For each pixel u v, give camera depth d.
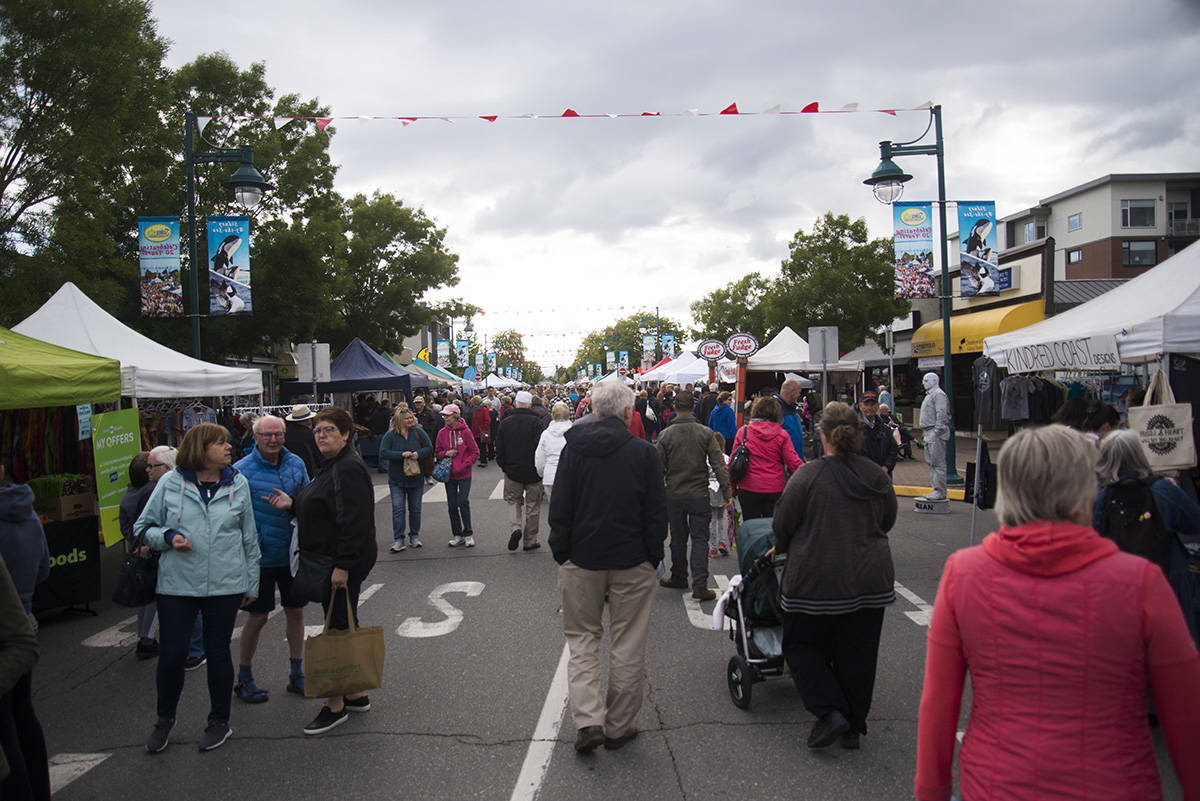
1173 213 50.31
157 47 13.32
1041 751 1.79
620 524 4.20
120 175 18.20
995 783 1.84
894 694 4.90
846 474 4.04
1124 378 9.41
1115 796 1.74
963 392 24.70
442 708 4.86
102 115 12.63
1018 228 57.16
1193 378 6.32
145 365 9.53
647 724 4.54
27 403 6.92
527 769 4.01
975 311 25.22
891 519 4.17
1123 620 1.76
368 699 4.96
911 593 7.29
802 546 4.04
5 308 12.24
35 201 12.72
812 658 4.14
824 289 26.98
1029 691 1.83
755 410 7.15
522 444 9.64
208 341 19.53
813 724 4.45
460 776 3.96
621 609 4.28
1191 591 4.18
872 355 27.91
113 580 9.04
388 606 7.33
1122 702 1.78
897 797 3.63
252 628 5.06
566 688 5.13
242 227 12.50
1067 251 53.47
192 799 3.80
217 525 4.38
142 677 5.73
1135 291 7.30
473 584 8.06
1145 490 4.27
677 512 7.35
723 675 5.31
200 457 4.41
